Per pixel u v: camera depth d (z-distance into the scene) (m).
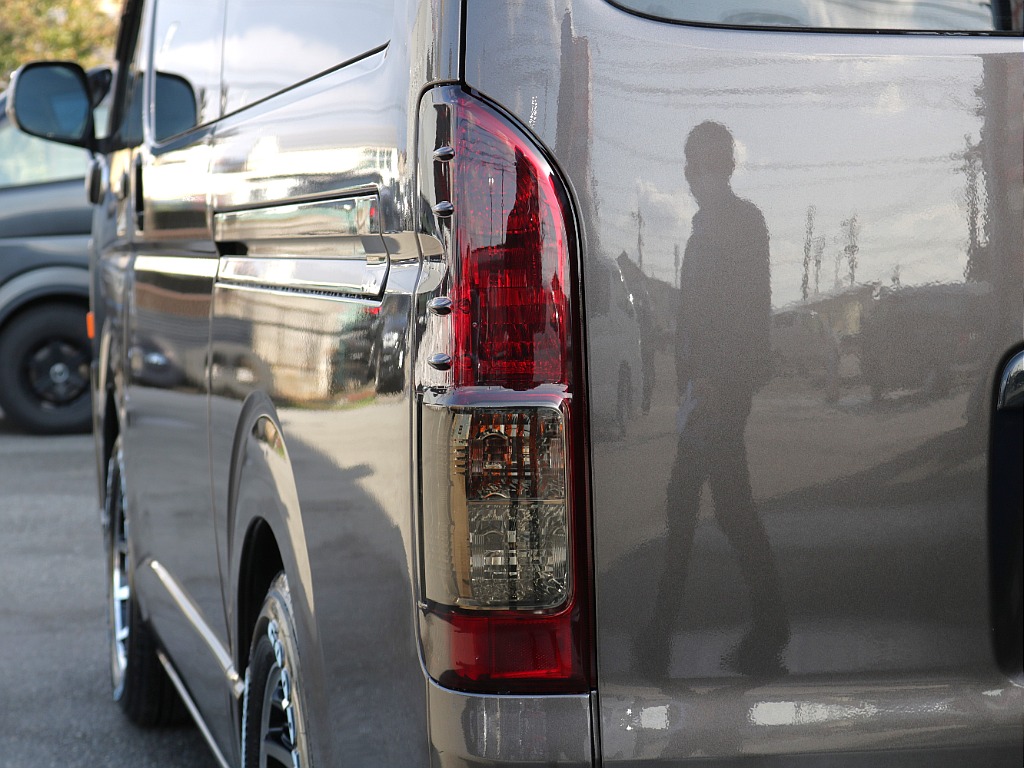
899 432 1.67
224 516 2.56
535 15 1.60
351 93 1.90
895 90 1.66
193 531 2.86
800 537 1.66
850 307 1.65
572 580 1.61
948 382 1.67
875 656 1.69
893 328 1.66
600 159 1.59
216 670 2.73
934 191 1.66
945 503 1.69
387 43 1.80
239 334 2.40
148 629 3.73
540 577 1.60
